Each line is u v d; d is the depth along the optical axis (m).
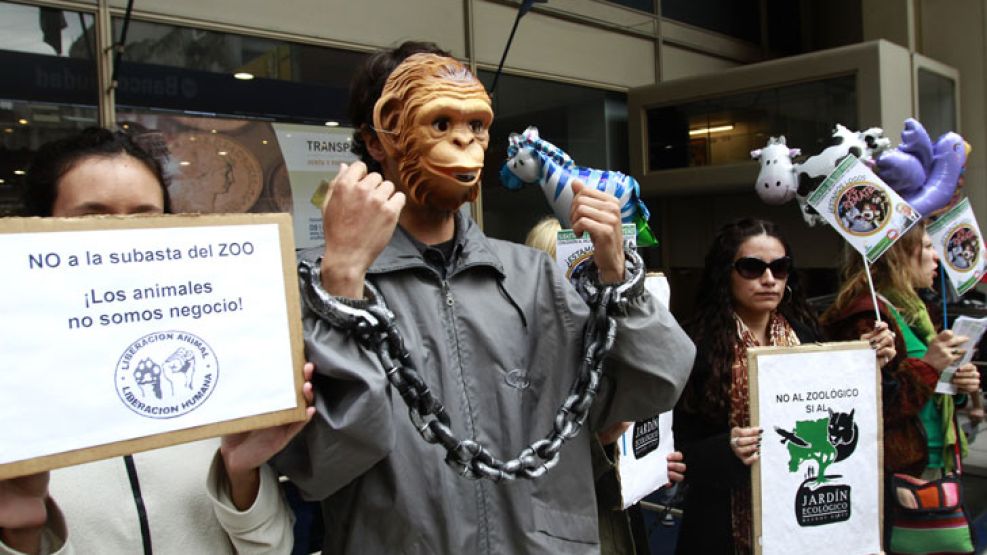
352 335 1.23
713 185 6.29
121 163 1.29
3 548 1.12
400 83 1.40
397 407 1.38
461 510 1.39
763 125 6.22
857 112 5.76
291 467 1.32
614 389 1.53
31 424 0.99
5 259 0.99
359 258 1.23
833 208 2.74
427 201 1.44
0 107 3.36
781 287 2.57
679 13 7.10
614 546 2.16
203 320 1.11
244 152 4.08
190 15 3.88
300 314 1.19
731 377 2.48
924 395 2.79
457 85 1.39
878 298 2.89
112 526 1.30
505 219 5.55
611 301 1.42
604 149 6.50
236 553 1.39
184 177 3.86
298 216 4.29
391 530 1.35
